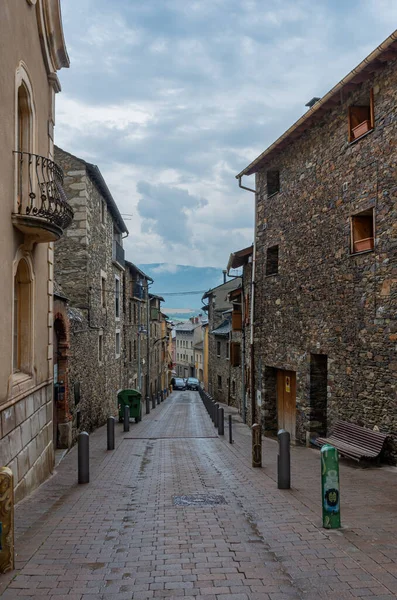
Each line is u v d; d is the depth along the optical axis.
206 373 59.28
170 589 4.23
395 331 10.28
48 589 4.25
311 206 14.16
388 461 10.30
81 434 9.17
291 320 15.43
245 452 13.16
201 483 9.00
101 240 20.92
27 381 8.07
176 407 34.22
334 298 12.80
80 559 4.98
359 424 11.50
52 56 9.66
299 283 14.89
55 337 13.33
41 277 9.24
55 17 9.41
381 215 10.78
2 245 6.67
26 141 8.26
